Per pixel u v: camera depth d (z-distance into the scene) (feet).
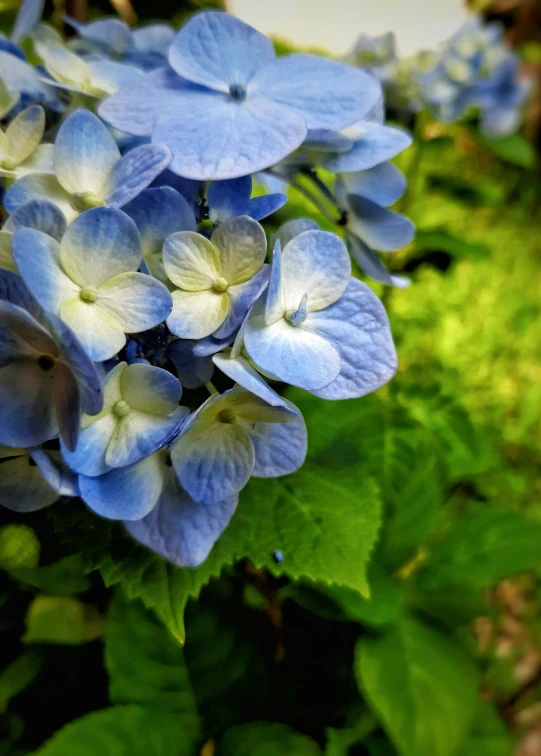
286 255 0.43
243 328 0.39
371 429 0.72
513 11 2.21
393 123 1.08
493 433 1.57
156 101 0.46
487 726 0.97
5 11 0.86
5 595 0.68
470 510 0.90
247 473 0.43
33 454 0.40
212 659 0.66
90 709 0.73
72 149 0.43
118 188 0.42
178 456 0.42
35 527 0.54
